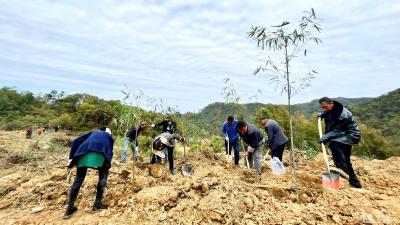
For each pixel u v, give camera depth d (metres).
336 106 5.03
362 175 6.29
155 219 3.73
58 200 4.61
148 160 10.07
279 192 4.67
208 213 3.78
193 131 9.98
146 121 7.88
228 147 8.72
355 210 3.82
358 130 4.96
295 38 4.22
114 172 6.39
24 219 3.99
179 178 5.39
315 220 3.65
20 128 49.34
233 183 4.61
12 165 9.18
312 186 5.20
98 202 4.14
